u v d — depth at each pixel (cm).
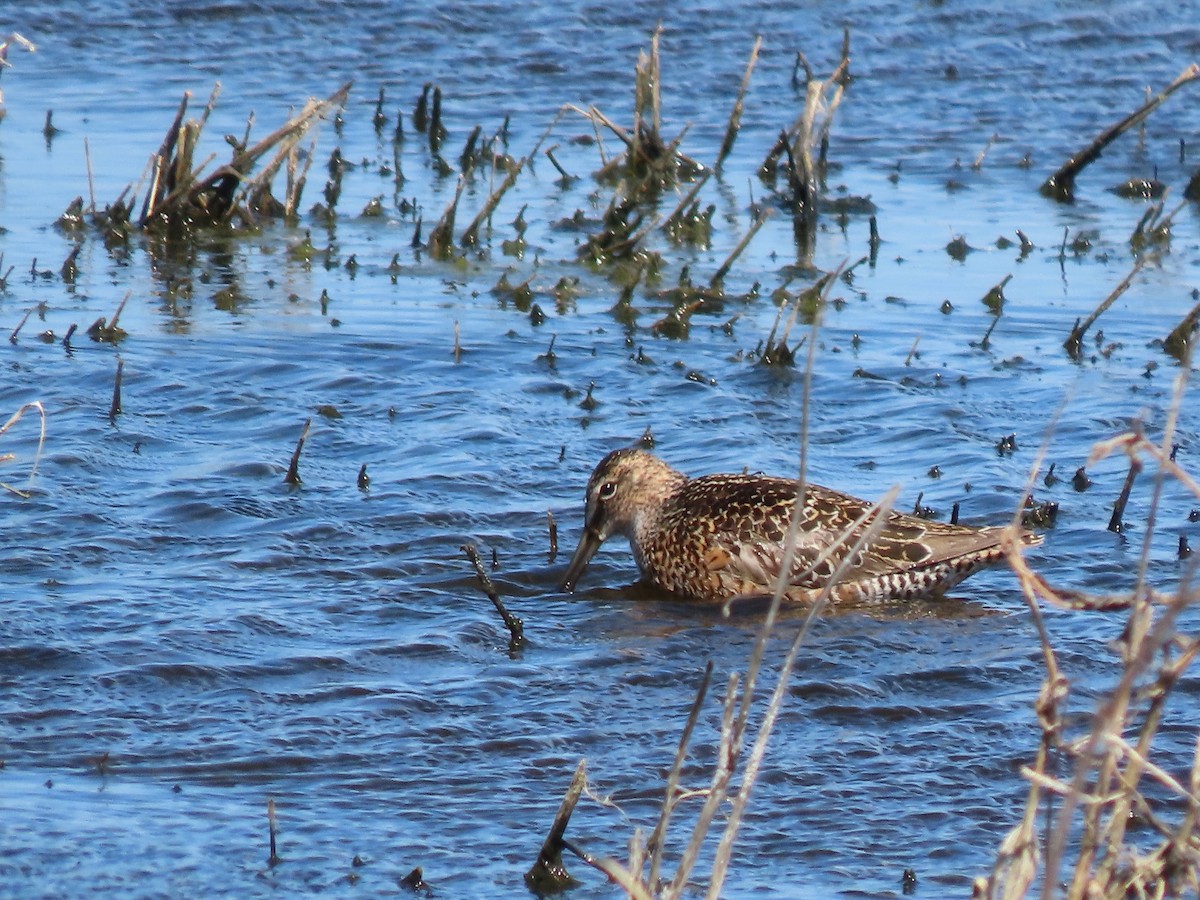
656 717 1352
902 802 1218
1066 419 2041
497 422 2019
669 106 3462
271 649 1452
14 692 1358
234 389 2095
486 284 2572
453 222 2705
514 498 1823
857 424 2039
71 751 1273
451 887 1098
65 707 1338
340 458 1903
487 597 1605
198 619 1491
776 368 2214
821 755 1290
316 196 3011
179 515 1730
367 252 2714
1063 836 849
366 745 1297
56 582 1562
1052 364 2239
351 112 3406
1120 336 2350
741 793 914
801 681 1418
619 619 1579
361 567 1639
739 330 2380
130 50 3644
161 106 3341
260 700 1362
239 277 2580
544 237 2806
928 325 2395
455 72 3609
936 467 1897
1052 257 2698
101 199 2861
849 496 1680
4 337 2244
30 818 1166
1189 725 1312
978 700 1385
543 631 1534
